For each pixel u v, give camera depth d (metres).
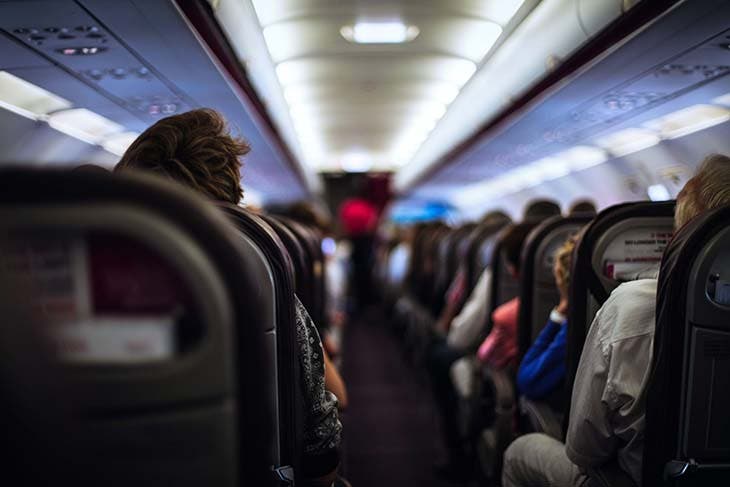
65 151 4.93
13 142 4.24
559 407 2.56
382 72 5.48
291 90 6.13
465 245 5.14
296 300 1.75
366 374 6.88
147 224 0.76
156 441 0.82
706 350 1.49
